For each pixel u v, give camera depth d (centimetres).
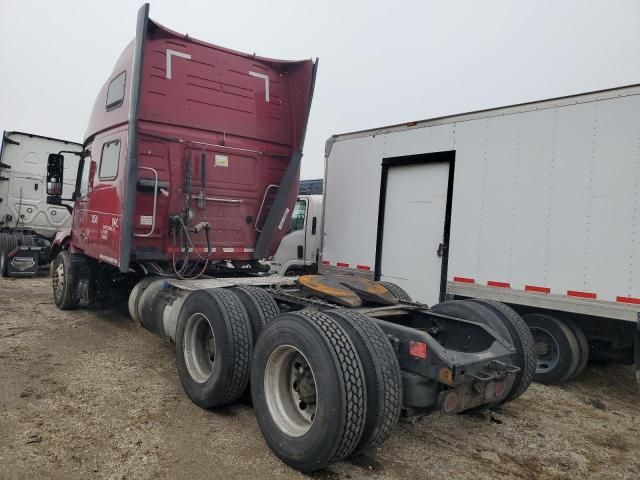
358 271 768
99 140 659
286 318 344
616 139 504
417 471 338
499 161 595
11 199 1239
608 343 557
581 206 526
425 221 681
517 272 574
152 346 604
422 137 683
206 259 611
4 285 1042
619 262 498
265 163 659
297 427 335
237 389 403
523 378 414
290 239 959
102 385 466
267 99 651
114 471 315
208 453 345
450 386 330
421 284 682
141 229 577
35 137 1262
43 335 636
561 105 544
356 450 321
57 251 866
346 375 301
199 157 602
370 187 756
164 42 567
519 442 396
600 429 436
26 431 364
